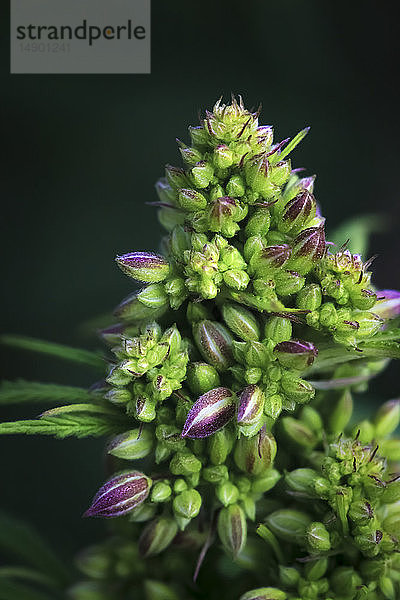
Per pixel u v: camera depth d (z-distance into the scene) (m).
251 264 0.17
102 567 0.19
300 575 0.17
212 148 0.17
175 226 0.17
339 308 0.17
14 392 0.18
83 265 0.31
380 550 0.17
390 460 0.18
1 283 0.31
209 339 0.17
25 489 0.28
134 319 0.17
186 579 0.18
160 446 0.17
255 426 0.17
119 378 0.17
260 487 0.17
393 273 0.31
